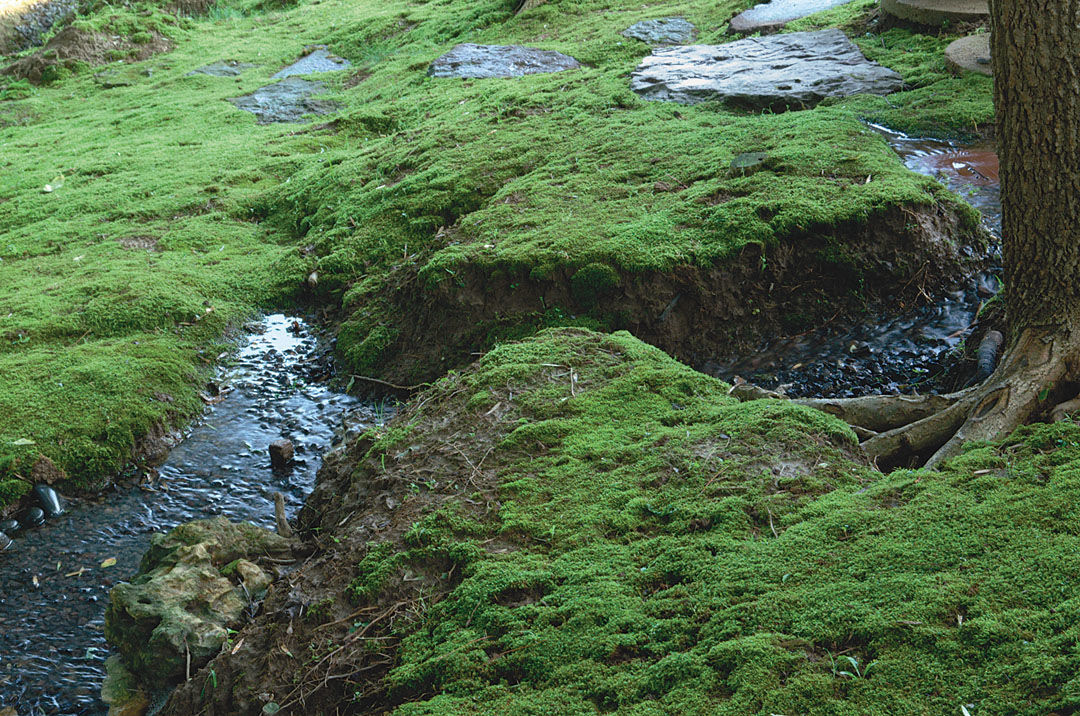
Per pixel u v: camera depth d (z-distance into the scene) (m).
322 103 12.24
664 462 3.71
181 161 10.16
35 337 6.58
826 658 2.65
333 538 3.80
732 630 2.79
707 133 7.70
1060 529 2.97
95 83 14.83
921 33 9.86
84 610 4.33
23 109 13.84
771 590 2.93
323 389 6.18
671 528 3.35
